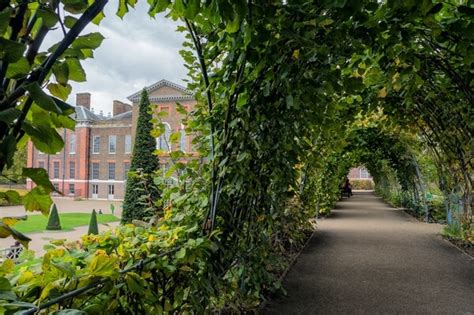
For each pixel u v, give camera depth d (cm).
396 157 1112
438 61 347
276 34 195
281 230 402
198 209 214
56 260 122
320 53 212
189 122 244
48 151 80
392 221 1022
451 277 445
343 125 401
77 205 2128
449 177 695
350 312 329
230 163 208
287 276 446
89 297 119
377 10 203
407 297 371
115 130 2544
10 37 70
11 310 90
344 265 505
